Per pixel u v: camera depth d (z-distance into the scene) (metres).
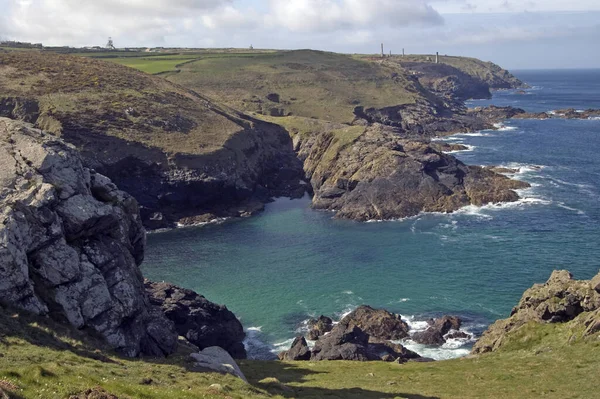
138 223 54.69
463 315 68.00
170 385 29.64
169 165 122.00
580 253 84.06
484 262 83.56
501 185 122.62
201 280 83.12
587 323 47.25
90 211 45.44
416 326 66.31
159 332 45.75
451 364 50.09
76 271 41.72
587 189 121.62
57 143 49.38
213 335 62.44
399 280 79.56
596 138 185.88
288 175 153.00
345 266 86.50
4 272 36.97
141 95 147.62
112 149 119.31
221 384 32.31
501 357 49.03
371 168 124.62
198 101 161.88
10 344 30.55
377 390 40.22
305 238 102.69
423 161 122.94
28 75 142.62
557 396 36.34
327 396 37.31
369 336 63.66
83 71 155.00
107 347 38.62
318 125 179.12
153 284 69.88
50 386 22.59
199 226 114.31
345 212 116.81
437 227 103.88
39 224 41.53
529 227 98.81
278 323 69.38
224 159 129.12
